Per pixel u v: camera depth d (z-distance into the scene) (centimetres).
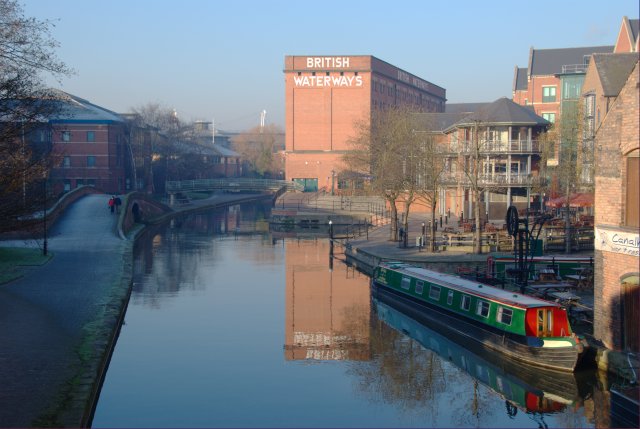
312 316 3170
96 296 2983
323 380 2267
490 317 2475
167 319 3033
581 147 4116
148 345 2609
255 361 2455
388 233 5616
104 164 8988
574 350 2089
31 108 2727
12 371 1914
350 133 9750
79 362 2023
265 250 5469
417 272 3222
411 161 5028
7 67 2570
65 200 6356
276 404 2034
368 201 8000
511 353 2327
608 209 2006
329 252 5347
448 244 4203
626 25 6209
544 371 2186
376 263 4059
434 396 2142
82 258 4122
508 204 5569
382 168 5428
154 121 11156
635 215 1914
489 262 3347
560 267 3222
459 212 6450
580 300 2697
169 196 9975
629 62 3366
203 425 1861
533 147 5578
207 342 2678
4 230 2680
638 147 1845
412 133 5822
